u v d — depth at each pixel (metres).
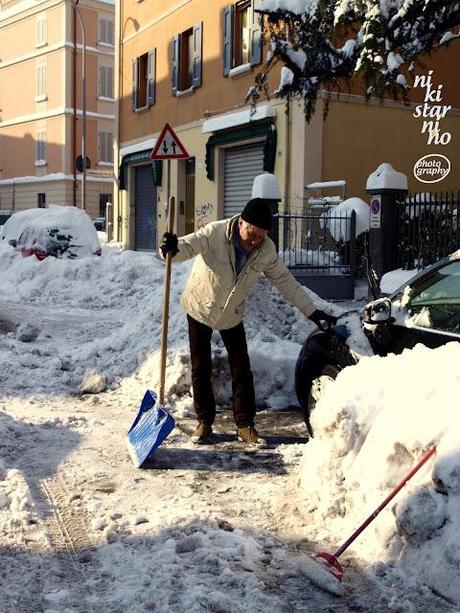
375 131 17.77
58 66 41.59
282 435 5.50
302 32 10.34
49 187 42.56
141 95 25.83
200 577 3.17
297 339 7.47
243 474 4.59
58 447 5.04
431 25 9.53
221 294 4.98
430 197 12.13
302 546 3.51
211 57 20.78
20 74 44.09
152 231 25.66
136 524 3.74
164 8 23.53
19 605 2.96
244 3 19.47
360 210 13.70
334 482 3.76
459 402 3.31
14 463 4.68
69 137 41.72
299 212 16.81
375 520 3.35
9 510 3.89
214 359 6.33
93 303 12.86
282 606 2.97
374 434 3.63
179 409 6.04
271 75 17.72
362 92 17.33
